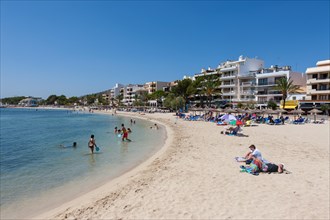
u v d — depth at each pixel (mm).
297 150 15727
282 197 7871
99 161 16047
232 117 34000
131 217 6902
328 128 30328
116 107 143750
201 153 15547
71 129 40125
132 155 17781
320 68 54656
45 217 7797
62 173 13367
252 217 6543
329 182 9281
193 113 75000
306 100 54750
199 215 6754
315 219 6402
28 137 29750
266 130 28125
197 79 86250
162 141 24438
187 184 9453
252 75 74250
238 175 10359
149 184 9852
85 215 7438
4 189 10883
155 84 135750
